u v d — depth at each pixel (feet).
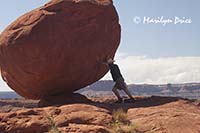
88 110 43.19
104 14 54.70
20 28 50.80
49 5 51.70
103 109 44.04
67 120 40.42
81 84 55.47
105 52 54.70
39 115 42.45
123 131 37.73
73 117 40.78
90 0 54.13
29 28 49.90
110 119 40.50
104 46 54.29
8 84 56.18
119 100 52.75
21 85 53.67
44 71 50.29
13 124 40.14
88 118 40.57
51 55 49.90
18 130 39.50
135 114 43.50
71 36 51.31
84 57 52.49
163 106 47.06
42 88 53.16
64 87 54.13
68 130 37.81
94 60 53.52
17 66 51.06
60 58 50.52
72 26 51.52
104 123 39.73
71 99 53.26
